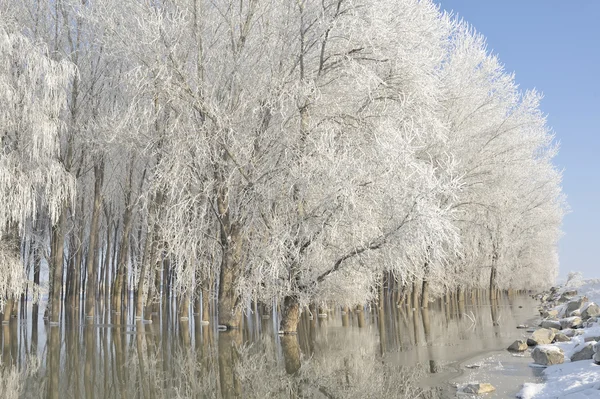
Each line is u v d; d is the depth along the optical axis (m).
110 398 9.55
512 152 29.34
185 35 17.92
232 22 18.28
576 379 8.91
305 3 17.09
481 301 41.69
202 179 17.77
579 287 40.09
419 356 13.14
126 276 28.17
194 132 17.02
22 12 21.95
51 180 19.16
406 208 14.25
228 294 18.86
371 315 26.42
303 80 16.22
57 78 18.48
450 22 26.61
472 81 28.53
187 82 17.41
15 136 18.66
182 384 10.55
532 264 48.94
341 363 12.49
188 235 16.88
